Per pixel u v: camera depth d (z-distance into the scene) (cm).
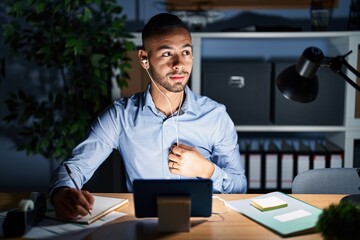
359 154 250
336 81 240
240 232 120
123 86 244
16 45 242
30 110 246
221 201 147
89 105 249
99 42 231
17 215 118
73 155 163
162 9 274
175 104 171
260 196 150
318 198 151
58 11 245
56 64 235
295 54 274
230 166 176
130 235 119
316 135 280
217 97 242
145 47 157
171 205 119
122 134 173
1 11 279
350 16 255
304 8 269
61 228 124
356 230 102
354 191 171
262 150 247
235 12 271
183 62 152
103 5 241
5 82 287
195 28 252
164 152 171
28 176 299
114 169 245
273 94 244
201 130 173
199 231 121
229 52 276
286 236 117
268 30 238
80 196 133
